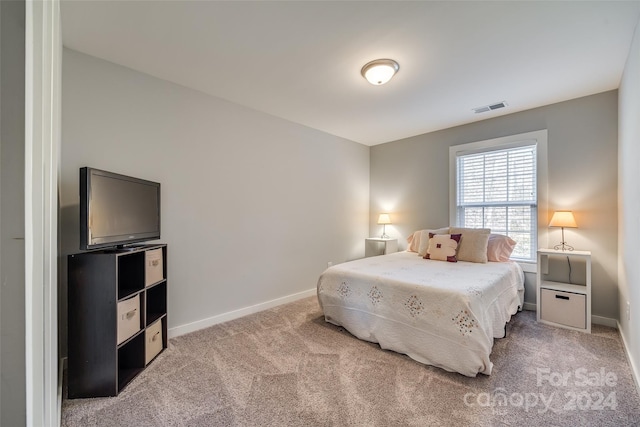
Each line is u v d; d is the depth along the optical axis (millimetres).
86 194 1700
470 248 3217
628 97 2191
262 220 3363
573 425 1477
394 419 1528
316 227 4047
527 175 3355
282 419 1536
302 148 3844
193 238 2756
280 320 2994
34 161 753
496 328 2262
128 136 2361
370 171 4949
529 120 3293
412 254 3781
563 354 2207
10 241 567
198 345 2410
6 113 562
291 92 2848
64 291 2006
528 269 3281
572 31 1900
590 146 2914
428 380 1883
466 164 3855
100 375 1725
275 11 1723
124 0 1610
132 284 2066
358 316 2529
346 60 2268
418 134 4297
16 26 570
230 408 1625
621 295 2545
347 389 1794
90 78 2176
